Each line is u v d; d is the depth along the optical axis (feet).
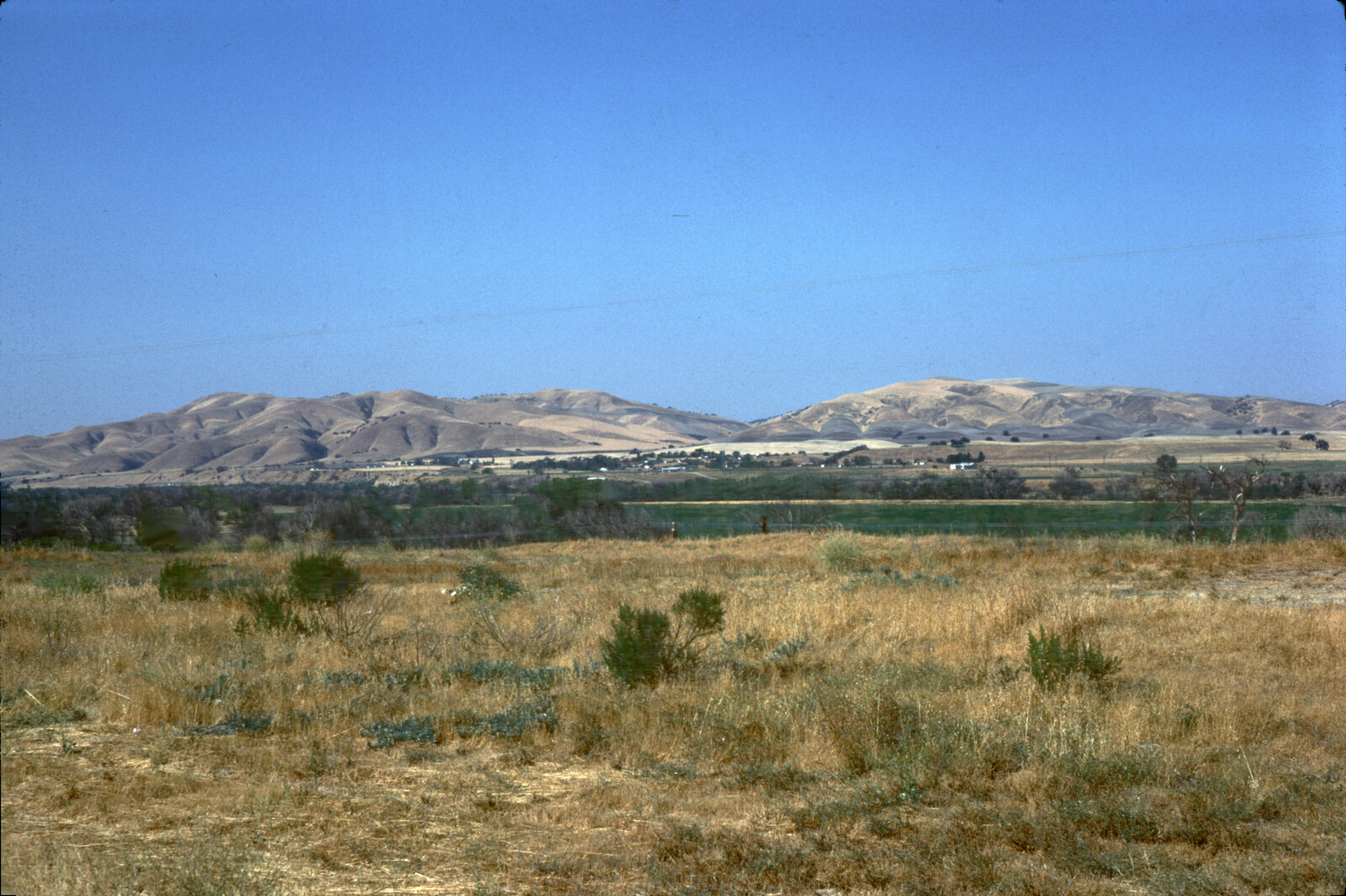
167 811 20.89
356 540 124.98
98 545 93.56
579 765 26.76
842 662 39.11
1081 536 107.65
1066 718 28.89
